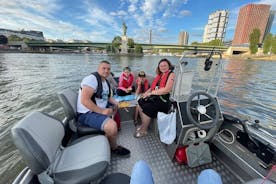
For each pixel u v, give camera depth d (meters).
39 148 1.11
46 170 1.20
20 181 1.09
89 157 1.39
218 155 1.98
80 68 16.89
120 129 2.66
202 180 1.02
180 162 1.85
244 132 1.76
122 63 22.77
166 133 1.85
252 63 24.08
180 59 1.71
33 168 1.08
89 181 1.21
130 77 4.12
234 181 1.68
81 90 1.96
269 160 1.52
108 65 2.14
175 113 1.78
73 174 1.23
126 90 3.91
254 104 6.12
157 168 1.83
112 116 2.28
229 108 5.77
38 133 1.20
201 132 1.80
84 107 1.98
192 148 1.80
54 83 9.77
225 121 1.99
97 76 2.04
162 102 2.23
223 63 1.74
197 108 1.67
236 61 27.89
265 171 1.51
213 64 1.80
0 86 8.78
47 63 21.59
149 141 2.32
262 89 8.19
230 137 1.95
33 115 1.32
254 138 1.66
